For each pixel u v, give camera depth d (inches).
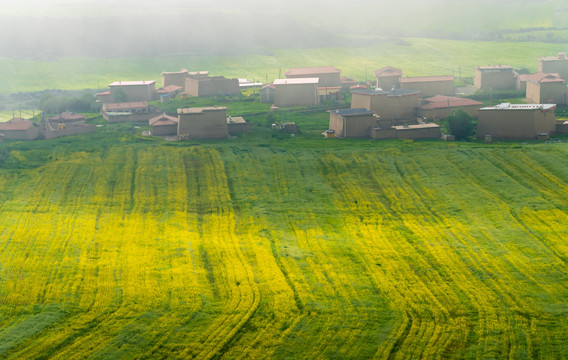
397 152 4665.4
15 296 2477.9
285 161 4500.5
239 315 2362.2
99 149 4847.4
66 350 2126.0
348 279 2682.1
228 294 2541.8
